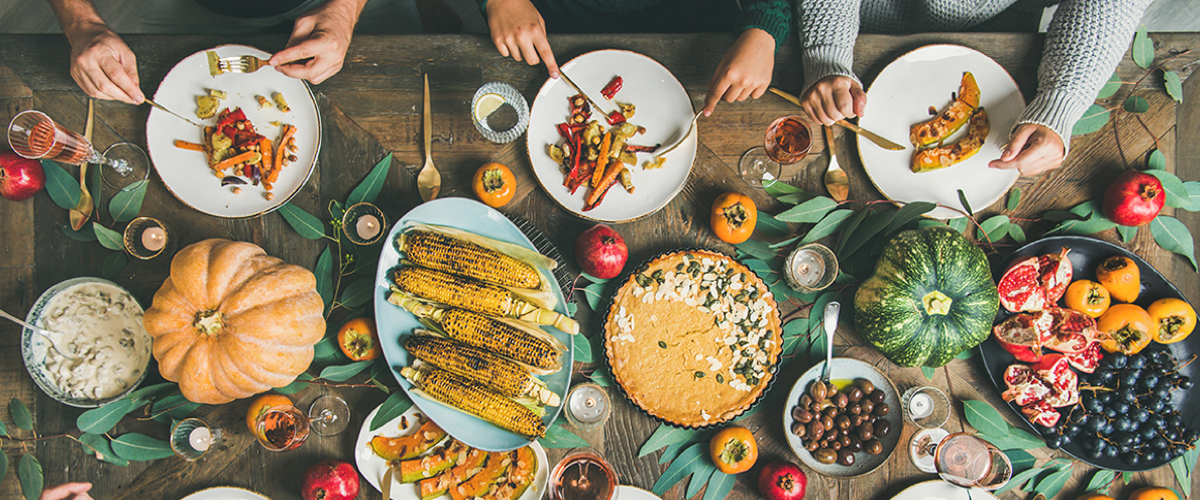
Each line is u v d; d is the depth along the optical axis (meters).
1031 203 1.43
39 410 1.33
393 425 1.34
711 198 1.40
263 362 1.16
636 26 1.78
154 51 1.33
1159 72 1.41
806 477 1.36
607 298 1.36
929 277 1.21
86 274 1.35
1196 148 1.42
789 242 1.35
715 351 1.34
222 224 1.35
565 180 1.33
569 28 1.77
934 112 1.39
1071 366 1.34
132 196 1.30
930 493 1.38
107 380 1.31
